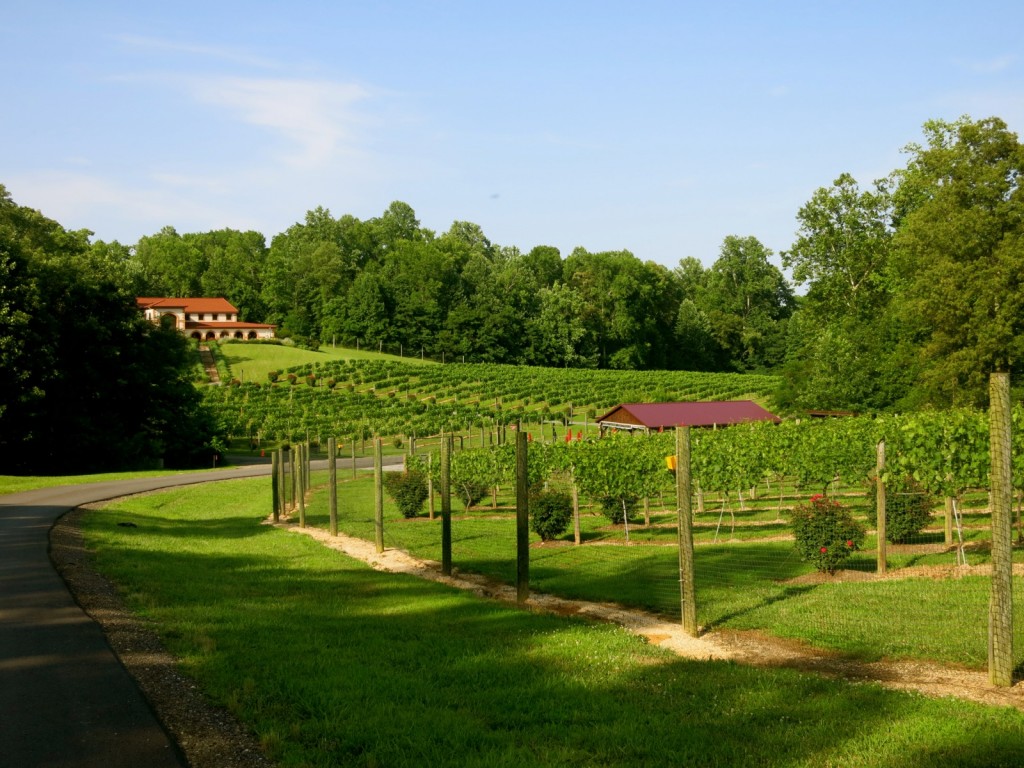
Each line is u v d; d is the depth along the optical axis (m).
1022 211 38.66
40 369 44.06
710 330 125.00
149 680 7.66
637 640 9.62
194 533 22.03
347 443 64.50
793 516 13.93
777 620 10.25
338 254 142.38
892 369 43.53
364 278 125.88
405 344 125.25
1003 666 7.48
